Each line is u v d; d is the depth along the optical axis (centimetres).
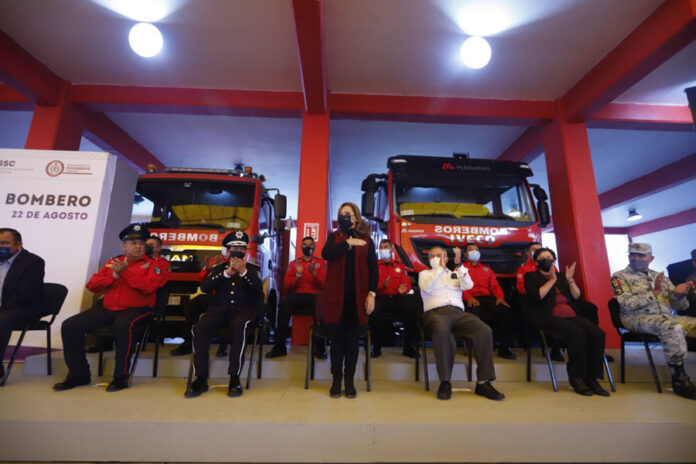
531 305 362
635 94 589
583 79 558
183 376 356
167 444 221
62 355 365
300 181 561
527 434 226
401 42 495
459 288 345
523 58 522
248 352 421
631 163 910
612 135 770
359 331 304
